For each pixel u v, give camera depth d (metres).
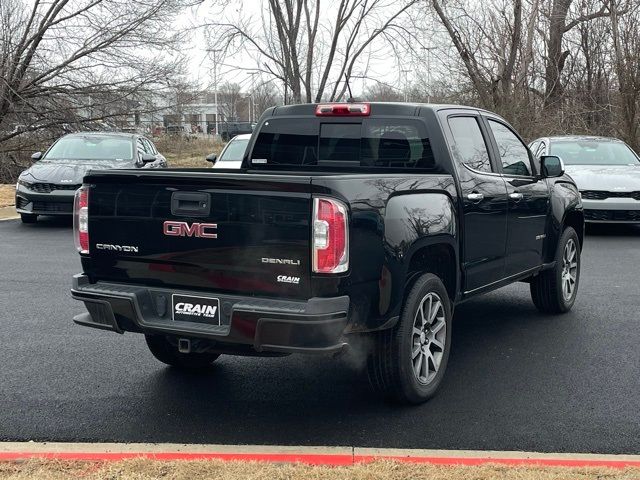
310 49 21.28
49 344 6.39
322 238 4.05
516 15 23.64
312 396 5.18
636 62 21.02
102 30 24.55
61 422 4.66
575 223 7.93
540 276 7.35
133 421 4.69
